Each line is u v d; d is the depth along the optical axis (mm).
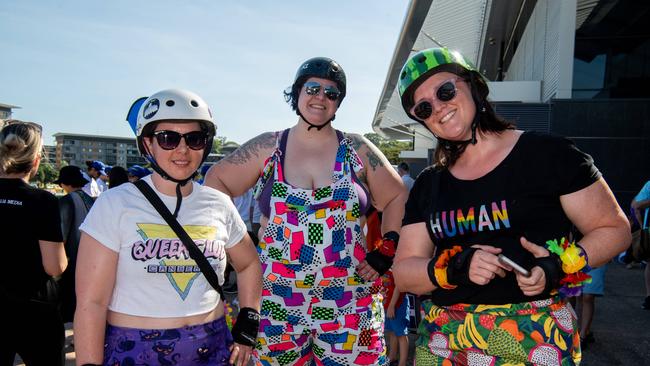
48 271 2996
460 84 1979
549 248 1671
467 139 1977
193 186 2145
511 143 1915
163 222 1999
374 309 2836
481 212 1861
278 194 2766
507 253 1799
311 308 2730
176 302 1965
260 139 3051
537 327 1755
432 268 1847
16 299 2879
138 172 8000
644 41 14617
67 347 5215
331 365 2736
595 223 1761
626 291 7449
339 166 2828
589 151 10930
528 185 1804
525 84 13742
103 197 1997
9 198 2930
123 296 1938
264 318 2756
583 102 10961
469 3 16438
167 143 1969
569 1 11617
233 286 7531
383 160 3066
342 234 2727
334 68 2846
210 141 2143
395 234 2879
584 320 5031
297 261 2703
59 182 5344
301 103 2838
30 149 3008
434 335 1975
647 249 4715
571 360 1770
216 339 2078
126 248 1940
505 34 21234
